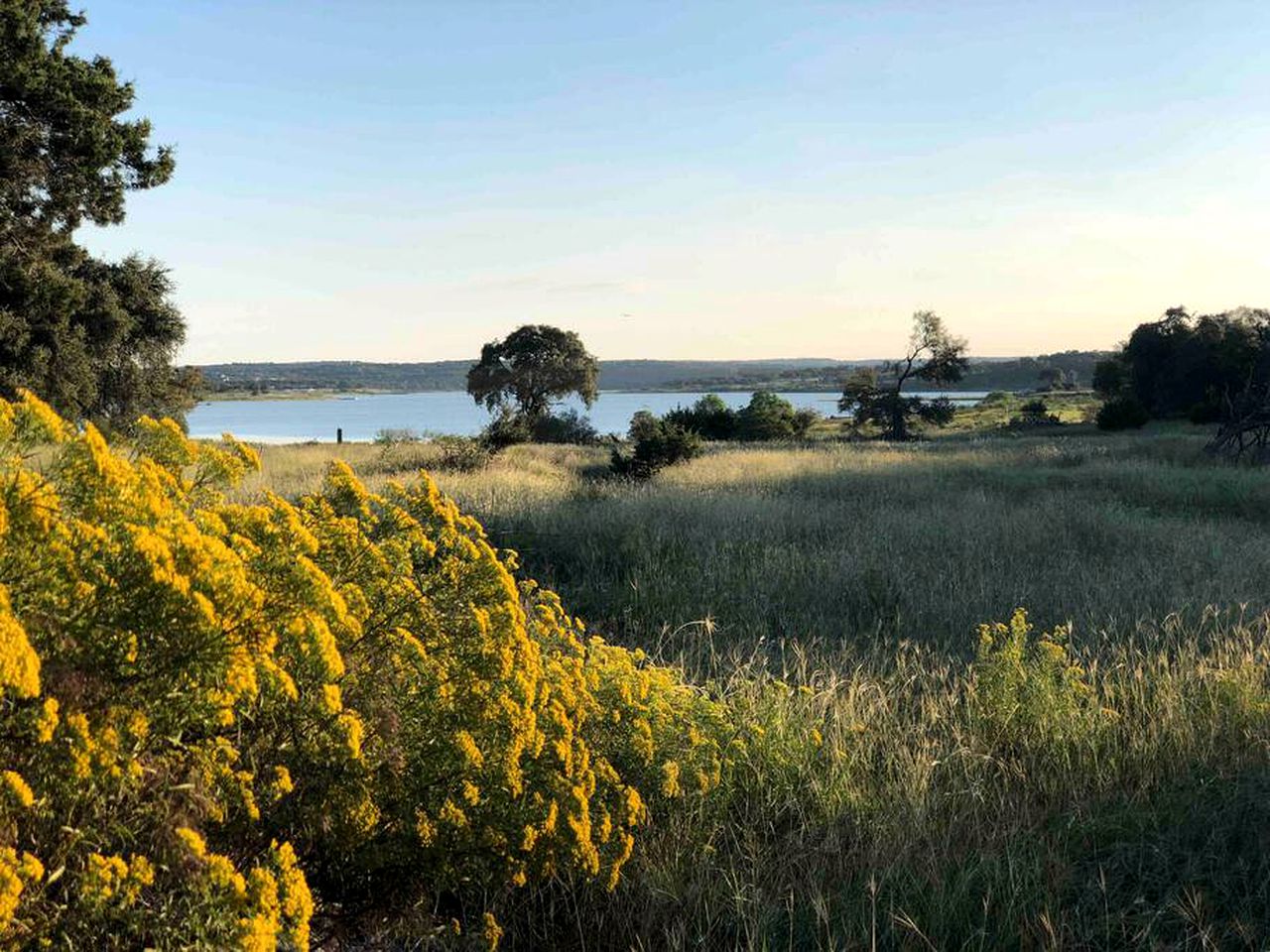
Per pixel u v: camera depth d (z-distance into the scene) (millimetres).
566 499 15203
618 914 3881
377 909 3451
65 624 2525
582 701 4484
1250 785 4773
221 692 2654
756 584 9883
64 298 27453
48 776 2441
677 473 22719
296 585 2971
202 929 2443
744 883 4031
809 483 19938
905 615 8930
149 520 2807
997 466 24438
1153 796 4965
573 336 90312
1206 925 3732
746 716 5359
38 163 22734
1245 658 6539
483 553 3756
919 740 5484
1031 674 6020
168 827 2611
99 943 2502
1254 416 26062
